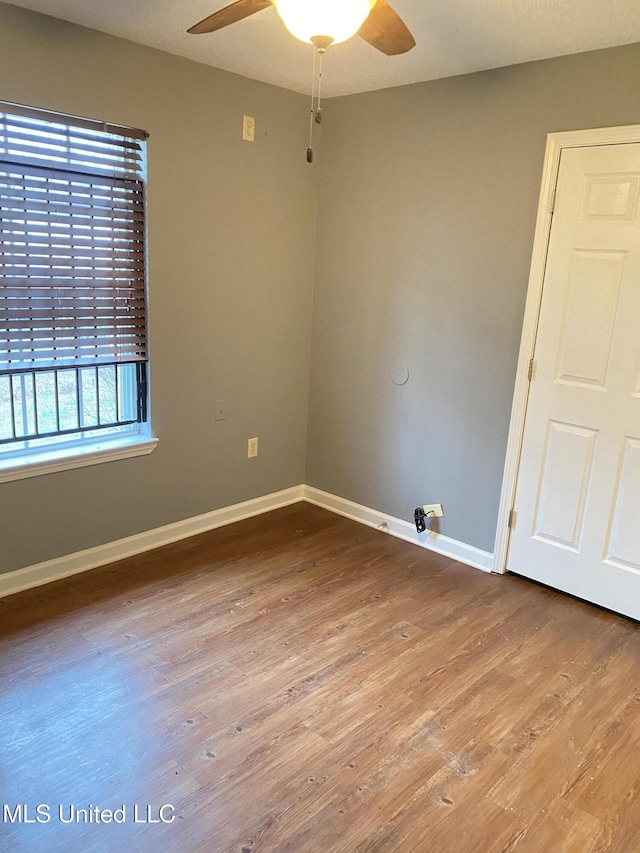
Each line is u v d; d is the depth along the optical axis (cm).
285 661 238
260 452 374
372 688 225
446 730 205
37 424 279
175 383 319
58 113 253
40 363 270
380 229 336
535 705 219
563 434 284
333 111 346
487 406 308
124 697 214
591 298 267
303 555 328
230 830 165
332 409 380
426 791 180
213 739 197
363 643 252
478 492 318
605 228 259
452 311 314
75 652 237
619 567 276
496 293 296
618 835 169
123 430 314
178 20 241
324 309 373
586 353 272
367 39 178
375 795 178
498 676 234
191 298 316
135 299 295
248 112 318
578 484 283
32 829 163
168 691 218
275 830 166
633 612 274
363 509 373
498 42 246
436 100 302
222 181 315
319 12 147
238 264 334
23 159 249
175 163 294
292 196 351
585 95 256
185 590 286
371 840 164
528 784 185
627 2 204
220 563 314
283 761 189
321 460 393
